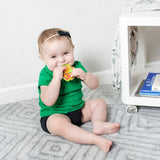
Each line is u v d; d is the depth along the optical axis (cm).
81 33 148
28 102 145
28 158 96
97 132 106
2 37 137
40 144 104
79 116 114
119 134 107
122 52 115
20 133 114
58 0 139
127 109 124
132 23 109
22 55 143
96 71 158
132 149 97
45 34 108
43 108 113
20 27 138
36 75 149
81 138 99
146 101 120
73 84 113
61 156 96
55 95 105
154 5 114
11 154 99
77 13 144
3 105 143
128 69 117
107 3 146
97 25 149
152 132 107
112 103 134
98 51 154
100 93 147
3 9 133
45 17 140
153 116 119
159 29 160
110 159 92
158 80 128
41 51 110
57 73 105
